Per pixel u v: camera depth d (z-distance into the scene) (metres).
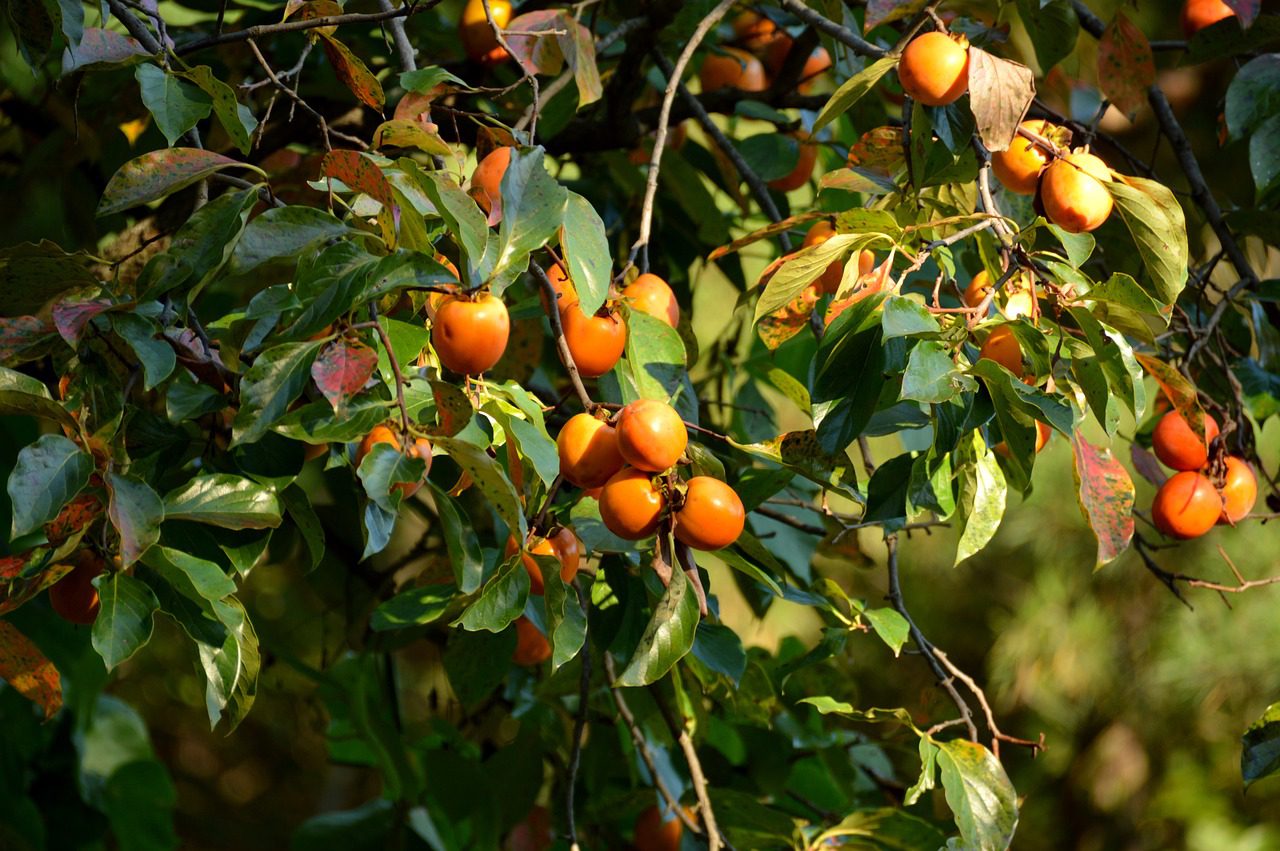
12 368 2.91
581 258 2.91
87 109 3.58
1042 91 3.74
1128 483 2.96
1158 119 3.46
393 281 2.81
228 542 2.93
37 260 2.90
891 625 3.21
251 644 2.88
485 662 3.33
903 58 2.98
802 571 3.71
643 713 3.54
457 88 3.10
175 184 2.91
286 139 3.72
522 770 3.66
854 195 3.71
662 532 2.89
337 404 2.77
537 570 3.03
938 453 2.92
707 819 3.32
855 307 2.90
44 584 2.84
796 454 3.01
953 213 3.15
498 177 2.97
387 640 3.61
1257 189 3.36
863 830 3.36
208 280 2.87
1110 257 3.46
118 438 2.87
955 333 2.88
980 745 3.15
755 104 3.70
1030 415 2.83
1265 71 3.35
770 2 3.61
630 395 3.02
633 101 3.69
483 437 2.86
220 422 3.10
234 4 3.67
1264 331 3.44
